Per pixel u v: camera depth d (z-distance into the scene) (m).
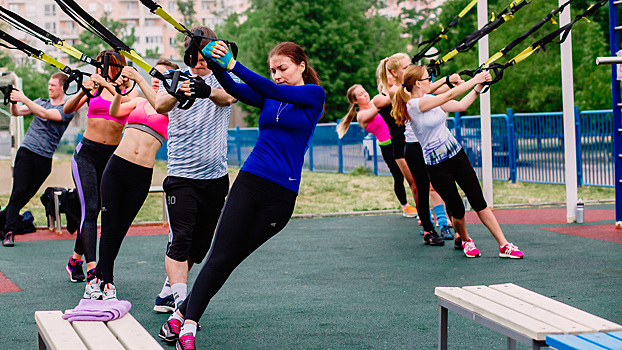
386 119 7.66
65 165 26.06
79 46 61.38
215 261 3.49
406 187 15.03
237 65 3.24
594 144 13.66
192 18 91.25
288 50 3.58
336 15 46.72
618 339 2.44
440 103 6.04
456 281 5.43
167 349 3.75
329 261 6.50
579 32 25.95
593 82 24.97
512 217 9.36
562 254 6.44
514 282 5.30
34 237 8.62
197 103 4.18
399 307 4.65
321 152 21.00
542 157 14.86
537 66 25.86
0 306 4.85
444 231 7.70
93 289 5.00
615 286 5.06
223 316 4.50
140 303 4.90
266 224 3.50
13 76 10.12
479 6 9.17
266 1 73.31
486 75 5.79
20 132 10.23
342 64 46.25
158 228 9.43
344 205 12.30
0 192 15.63
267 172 3.48
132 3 95.94
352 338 3.94
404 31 81.25
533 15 26.06
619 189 7.97
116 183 4.71
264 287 5.39
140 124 4.74
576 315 2.75
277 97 3.36
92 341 2.66
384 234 8.20
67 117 8.10
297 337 3.98
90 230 5.30
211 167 4.24
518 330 2.62
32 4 87.69
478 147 15.82
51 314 3.09
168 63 4.43
